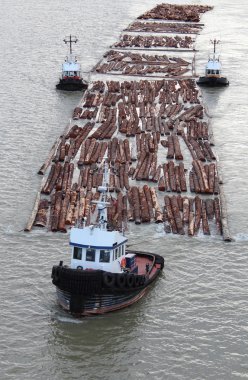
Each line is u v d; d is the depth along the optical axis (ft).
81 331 164.55
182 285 184.96
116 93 376.48
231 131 319.27
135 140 295.89
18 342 160.15
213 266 194.70
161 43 524.52
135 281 171.63
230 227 219.20
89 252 171.22
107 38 549.54
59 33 559.79
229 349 159.43
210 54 487.20
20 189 243.81
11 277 186.09
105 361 154.81
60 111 342.44
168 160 273.75
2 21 609.42
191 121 326.03
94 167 258.98
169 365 153.89
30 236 208.54
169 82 403.95
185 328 166.71
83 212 217.97
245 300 178.81
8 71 422.00
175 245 205.05
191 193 241.76
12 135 302.04
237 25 627.87
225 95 382.83
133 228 214.28
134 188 239.50
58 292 168.96
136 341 161.58
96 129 311.06
